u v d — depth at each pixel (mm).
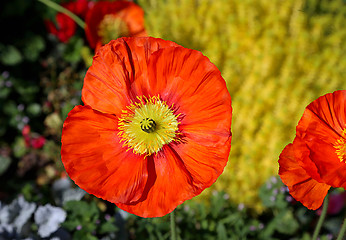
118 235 518
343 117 343
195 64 345
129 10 552
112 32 546
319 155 338
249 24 571
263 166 545
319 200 343
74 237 490
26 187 568
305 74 558
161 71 352
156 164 363
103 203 591
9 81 735
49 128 715
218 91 345
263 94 549
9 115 720
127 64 358
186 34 596
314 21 572
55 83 750
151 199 357
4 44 757
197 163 354
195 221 512
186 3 609
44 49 777
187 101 355
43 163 678
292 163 342
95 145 359
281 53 550
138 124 363
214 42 575
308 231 534
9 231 505
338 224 531
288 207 522
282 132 544
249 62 562
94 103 363
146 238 505
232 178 543
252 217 558
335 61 558
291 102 541
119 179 359
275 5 574
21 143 708
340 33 575
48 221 502
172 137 361
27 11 790
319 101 342
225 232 483
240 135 556
